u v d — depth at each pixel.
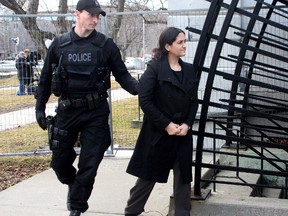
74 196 3.88
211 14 4.19
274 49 7.25
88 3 3.81
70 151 4.05
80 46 3.86
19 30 7.19
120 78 4.09
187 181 3.84
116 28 7.15
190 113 3.80
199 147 4.27
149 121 3.86
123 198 5.00
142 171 3.89
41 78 4.12
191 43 7.36
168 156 3.83
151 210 4.59
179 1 7.63
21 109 10.11
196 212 4.20
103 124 3.95
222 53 7.33
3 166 6.88
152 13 6.88
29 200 4.98
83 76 3.83
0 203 4.89
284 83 7.23
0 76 7.45
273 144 4.27
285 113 7.02
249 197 4.51
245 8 6.65
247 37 5.85
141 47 7.08
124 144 7.80
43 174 6.12
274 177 6.07
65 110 3.91
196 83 3.82
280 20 7.21
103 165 6.57
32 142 8.66
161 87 3.71
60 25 7.65
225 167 4.29
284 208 4.01
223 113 7.18
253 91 7.28
